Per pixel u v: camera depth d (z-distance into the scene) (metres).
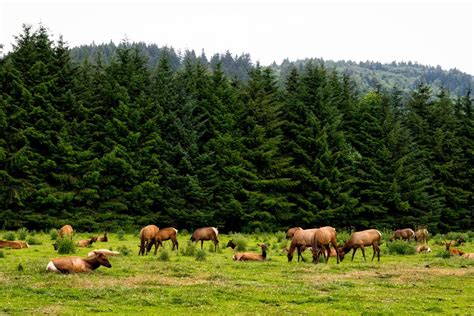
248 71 53.56
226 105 49.41
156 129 46.56
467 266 20.56
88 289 13.70
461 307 12.67
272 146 48.06
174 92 48.97
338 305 12.62
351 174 50.12
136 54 52.59
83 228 42.06
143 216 44.69
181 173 46.19
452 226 52.78
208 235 26.45
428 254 26.31
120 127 45.09
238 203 44.56
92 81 48.75
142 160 45.25
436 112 56.09
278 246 28.80
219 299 13.16
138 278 15.80
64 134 43.00
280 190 48.66
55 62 46.78
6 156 41.22
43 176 42.66
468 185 53.69
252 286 14.93
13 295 12.85
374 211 48.16
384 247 29.94
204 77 52.47
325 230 21.12
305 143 49.41
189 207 45.38
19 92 43.16
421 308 12.45
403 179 49.75
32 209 41.78
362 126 52.25
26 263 18.45
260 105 49.59
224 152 46.56
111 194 44.19
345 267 19.84
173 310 11.79
